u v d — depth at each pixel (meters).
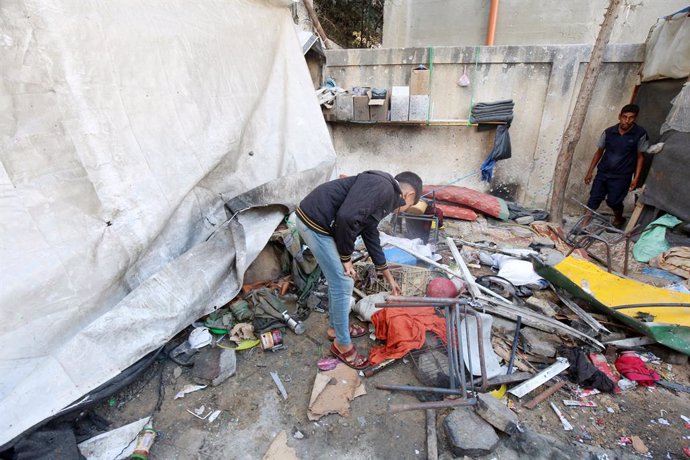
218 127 3.05
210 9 3.10
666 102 4.56
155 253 2.54
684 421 2.09
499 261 3.70
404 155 6.12
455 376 2.21
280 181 3.29
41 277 1.87
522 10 6.26
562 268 3.21
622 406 2.19
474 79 5.49
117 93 2.30
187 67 2.82
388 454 1.90
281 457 1.88
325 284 3.31
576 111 4.77
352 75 5.95
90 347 1.93
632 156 4.60
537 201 5.82
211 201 3.04
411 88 5.47
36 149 1.90
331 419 2.09
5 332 1.74
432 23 6.89
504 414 1.94
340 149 6.38
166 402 2.19
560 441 1.94
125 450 1.87
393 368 2.45
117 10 2.36
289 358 2.53
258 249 2.95
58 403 1.76
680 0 5.60
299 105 4.02
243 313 2.76
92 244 2.09
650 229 4.19
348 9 8.96
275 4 3.79
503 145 5.33
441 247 4.17
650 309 2.75
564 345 2.59
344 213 1.75
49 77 1.97
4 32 1.79
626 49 4.93
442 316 2.68
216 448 1.93
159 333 2.23
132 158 2.36
